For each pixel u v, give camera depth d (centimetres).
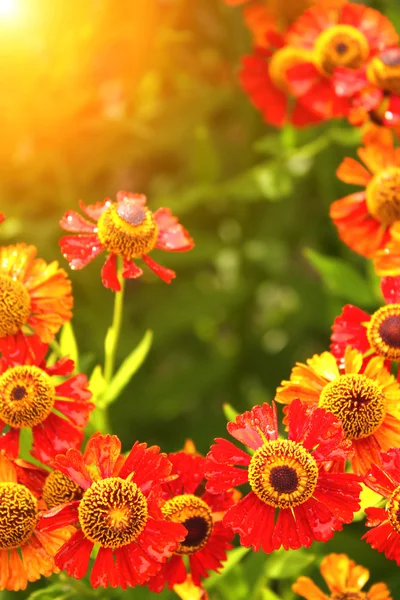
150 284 110
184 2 105
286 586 85
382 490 71
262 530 71
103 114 101
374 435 74
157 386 104
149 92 111
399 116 86
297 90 89
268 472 71
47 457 75
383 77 86
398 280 78
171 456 74
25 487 74
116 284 77
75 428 75
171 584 74
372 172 85
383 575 90
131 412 103
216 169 100
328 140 96
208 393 109
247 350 111
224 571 79
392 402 74
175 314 106
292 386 74
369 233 84
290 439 72
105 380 80
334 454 72
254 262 110
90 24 100
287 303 112
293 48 91
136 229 77
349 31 89
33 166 103
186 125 107
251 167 109
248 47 106
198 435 104
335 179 103
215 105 108
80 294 106
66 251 77
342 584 78
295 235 112
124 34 102
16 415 75
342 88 88
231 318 111
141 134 103
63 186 103
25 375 75
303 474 71
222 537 74
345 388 74
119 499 71
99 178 114
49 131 102
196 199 100
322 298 107
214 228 116
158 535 71
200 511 74
